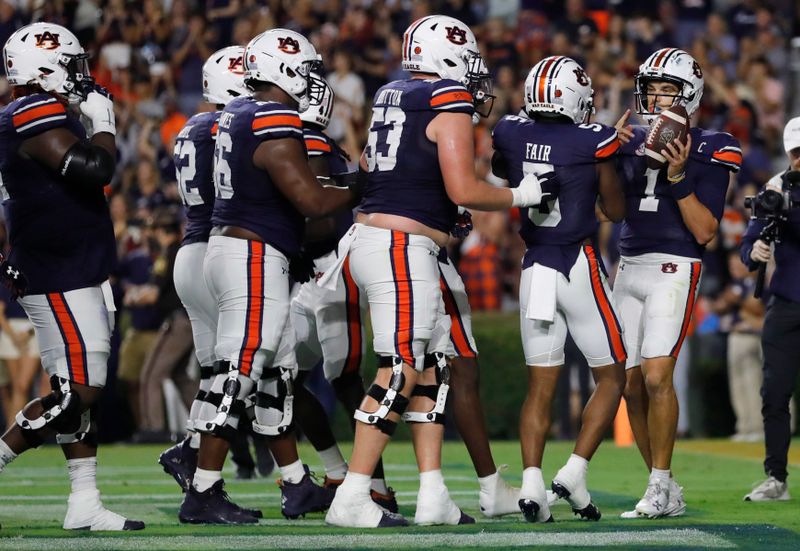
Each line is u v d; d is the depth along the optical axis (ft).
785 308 72.23
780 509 66.90
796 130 71.72
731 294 129.49
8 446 55.57
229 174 57.36
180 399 121.29
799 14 188.24
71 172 54.54
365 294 59.72
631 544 50.55
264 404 61.21
